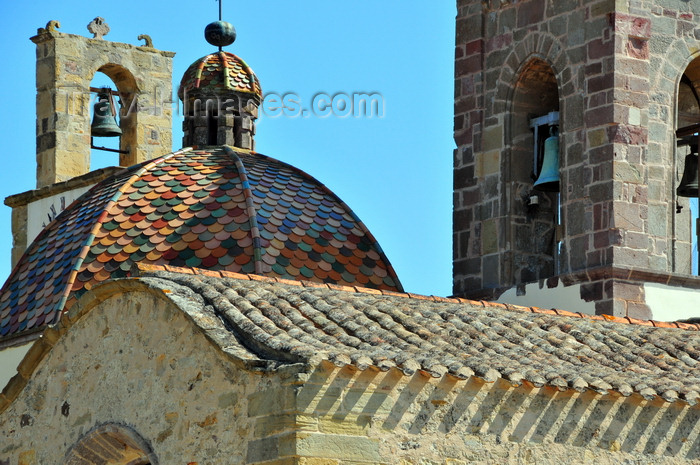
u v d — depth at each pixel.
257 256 58.28
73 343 46.59
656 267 56.09
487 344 45.09
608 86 56.31
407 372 40.44
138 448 44.72
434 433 41.12
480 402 41.91
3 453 48.22
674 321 54.69
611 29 56.59
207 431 41.47
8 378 59.31
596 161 56.34
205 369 41.97
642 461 43.84
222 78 66.75
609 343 47.97
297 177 62.91
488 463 41.72
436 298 49.22
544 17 58.75
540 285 57.06
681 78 59.69
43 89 73.50
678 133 58.25
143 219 59.78
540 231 59.06
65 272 59.09
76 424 45.88
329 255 59.94
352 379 40.22
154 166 62.56
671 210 56.88
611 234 55.50
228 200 60.34
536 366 43.50
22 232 70.19
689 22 58.38
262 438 39.94
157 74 75.06
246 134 66.62
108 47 74.31
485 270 59.03
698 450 44.66
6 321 60.16
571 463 42.84
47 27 73.62
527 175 59.25
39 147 73.44
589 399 43.41
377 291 48.50
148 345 43.94
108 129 73.44
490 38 60.53
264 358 40.69
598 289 55.38
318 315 44.16
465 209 60.06
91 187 65.19
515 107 59.50
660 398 43.78
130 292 44.78
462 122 60.75
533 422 42.56
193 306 43.12
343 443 39.84
